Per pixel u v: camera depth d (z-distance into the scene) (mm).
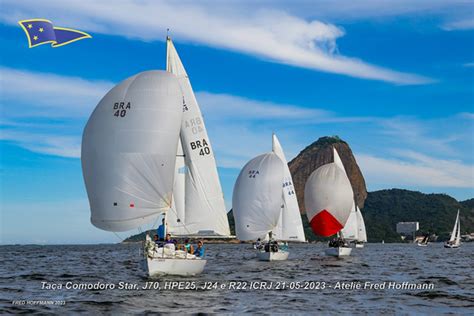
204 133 34406
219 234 34219
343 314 20141
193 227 33531
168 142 26578
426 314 20250
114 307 21453
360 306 21938
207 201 33938
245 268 41562
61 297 24234
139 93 26531
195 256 28844
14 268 44969
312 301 23156
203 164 34125
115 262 54219
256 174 47344
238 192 47719
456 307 21797
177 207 33250
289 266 44219
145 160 26031
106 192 25875
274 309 21094
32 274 37312
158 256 27250
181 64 34375
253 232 47250
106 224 25969
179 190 33406
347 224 83688
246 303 22469
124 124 26125
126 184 25812
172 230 33000
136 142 26016
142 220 26000
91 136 26297
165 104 26719
